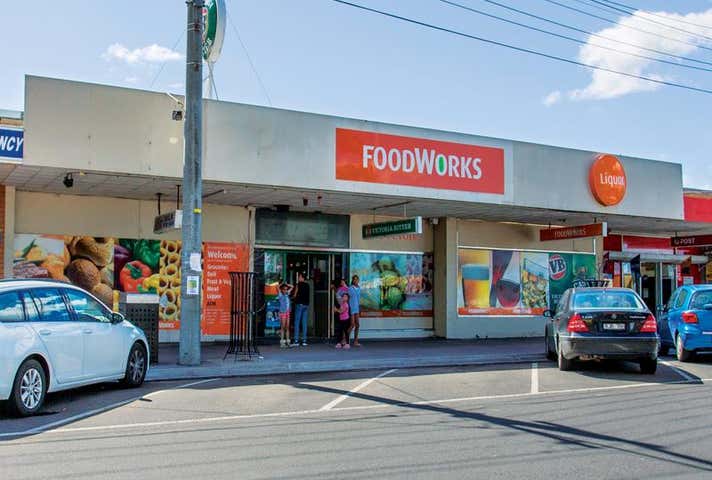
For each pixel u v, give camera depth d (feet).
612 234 89.51
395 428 28.37
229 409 32.83
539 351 60.39
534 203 63.87
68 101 44.93
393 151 56.39
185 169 46.85
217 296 63.21
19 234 55.16
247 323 51.70
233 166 49.85
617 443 25.84
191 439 26.30
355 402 34.96
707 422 29.76
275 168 51.37
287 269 67.41
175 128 48.16
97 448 24.82
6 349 29.27
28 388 30.53
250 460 23.15
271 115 51.39
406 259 73.77
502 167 62.03
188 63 46.68
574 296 48.06
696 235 91.86
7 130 43.24
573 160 66.59
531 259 79.87
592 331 45.01
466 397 36.58
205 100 49.19
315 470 21.89
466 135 60.13
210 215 63.46
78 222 57.52
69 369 33.01
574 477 21.34
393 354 56.39
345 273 70.13
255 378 44.60
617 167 68.64
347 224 70.38
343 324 61.36
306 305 63.16
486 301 76.18
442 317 73.92
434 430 27.99
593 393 37.88
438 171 58.39
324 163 53.21
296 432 27.58
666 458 23.66
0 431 27.63
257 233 65.36
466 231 75.61
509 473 21.71
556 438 26.63
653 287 95.71
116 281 58.65
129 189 54.65
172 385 40.93
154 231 58.44
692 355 53.36
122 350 37.65
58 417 30.63
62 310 33.63
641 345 44.29
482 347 64.13
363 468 22.17
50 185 52.75
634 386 40.47
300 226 67.62
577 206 66.69
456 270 74.43
